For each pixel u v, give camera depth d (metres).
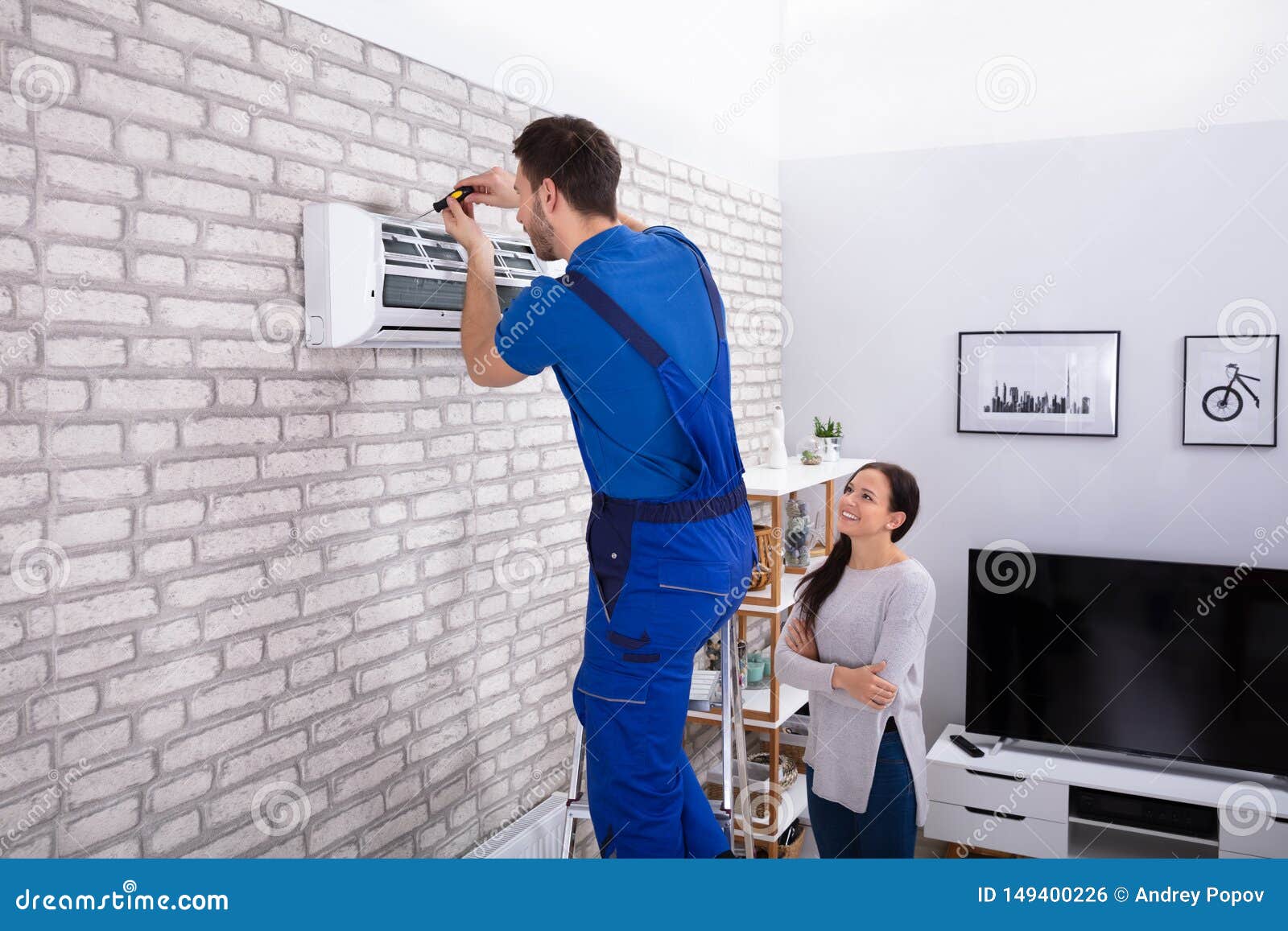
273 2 1.72
